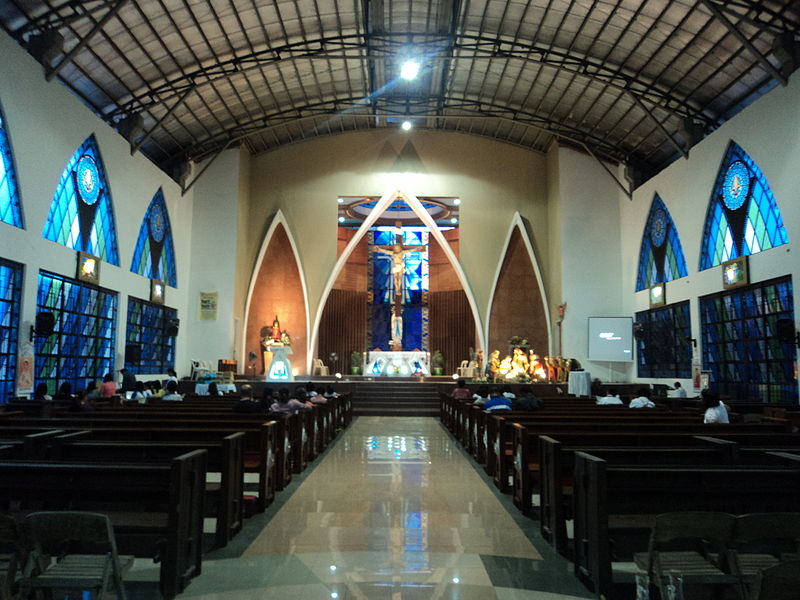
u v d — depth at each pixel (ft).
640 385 65.00
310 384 39.32
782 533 10.19
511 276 80.74
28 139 40.91
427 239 98.94
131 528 13.98
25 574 10.32
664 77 56.24
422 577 14.06
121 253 55.47
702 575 10.55
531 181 81.05
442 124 80.84
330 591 13.14
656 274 66.59
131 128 56.24
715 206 54.24
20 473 13.76
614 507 15.08
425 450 36.11
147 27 48.70
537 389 66.13
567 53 58.44
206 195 74.33
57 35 42.47
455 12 55.42
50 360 45.19
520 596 12.93
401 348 93.56
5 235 38.78
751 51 43.45
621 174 74.74
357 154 80.84
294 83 67.10
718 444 16.88
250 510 19.76
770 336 46.52
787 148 43.47
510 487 24.14
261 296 79.25
